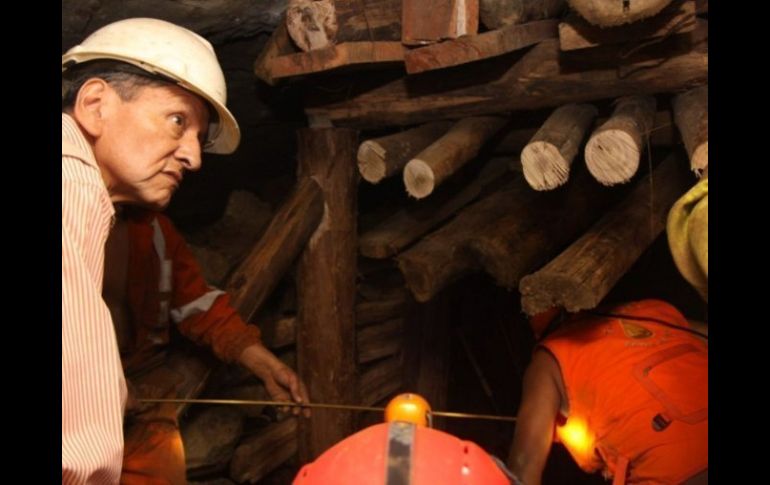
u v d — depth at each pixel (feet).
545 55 7.40
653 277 12.35
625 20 5.74
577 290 6.21
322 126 9.39
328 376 9.66
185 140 5.16
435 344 11.85
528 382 6.76
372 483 2.99
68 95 4.77
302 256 9.58
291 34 8.17
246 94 10.23
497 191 9.24
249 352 7.70
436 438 3.26
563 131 6.76
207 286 7.75
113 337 3.98
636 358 6.30
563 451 12.26
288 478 10.33
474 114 8.29
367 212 12.30
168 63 4.87
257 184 11.99
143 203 5.19
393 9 7.83
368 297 11.85
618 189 8.79
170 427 7.14
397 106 8.68
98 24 7.79
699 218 3.29
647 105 6.97
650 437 6.03
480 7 7.35
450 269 7.81
